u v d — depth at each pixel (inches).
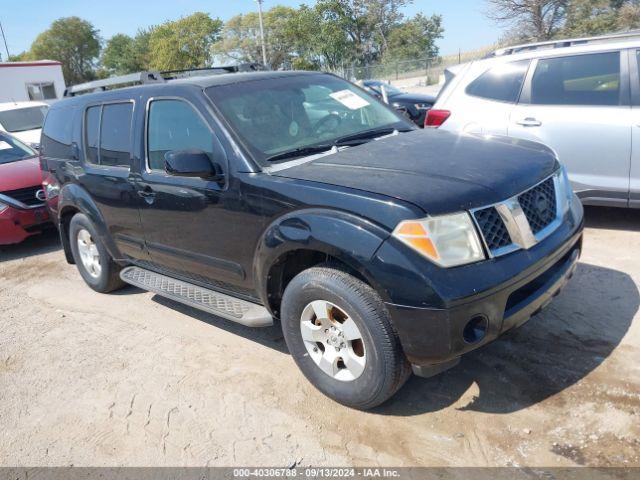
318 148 144.8
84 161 196.9
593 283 172.6
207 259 152.5
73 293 223.9
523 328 151.1
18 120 507.5
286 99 157.8
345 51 1931.6
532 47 232.4
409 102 522.3
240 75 165.5
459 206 108.6
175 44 2025.1
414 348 108.7
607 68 206.7
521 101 222.8
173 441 125.3
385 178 118.7
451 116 239.5
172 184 154.2
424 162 126.3
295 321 128.7
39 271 258.4
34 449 129.0
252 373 148.0
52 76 949.2
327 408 129.7
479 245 107.9
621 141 201.5
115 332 182.9
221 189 139.6
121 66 2529.5
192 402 138.4
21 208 278.7
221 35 1989.4
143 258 182.4
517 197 116.5
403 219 106.2
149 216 166.7
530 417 118.0
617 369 129.4
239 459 117.1
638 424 111.7
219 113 144.9
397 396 130.3
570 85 213.5
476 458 109.3
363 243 109.2
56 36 2689.5
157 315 192.4
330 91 171.0
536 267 113.9
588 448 107.7
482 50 1502.2
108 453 124.3
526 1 1114.7
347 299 114.5
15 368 167.3
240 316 142.5
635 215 233.1
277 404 133.6
